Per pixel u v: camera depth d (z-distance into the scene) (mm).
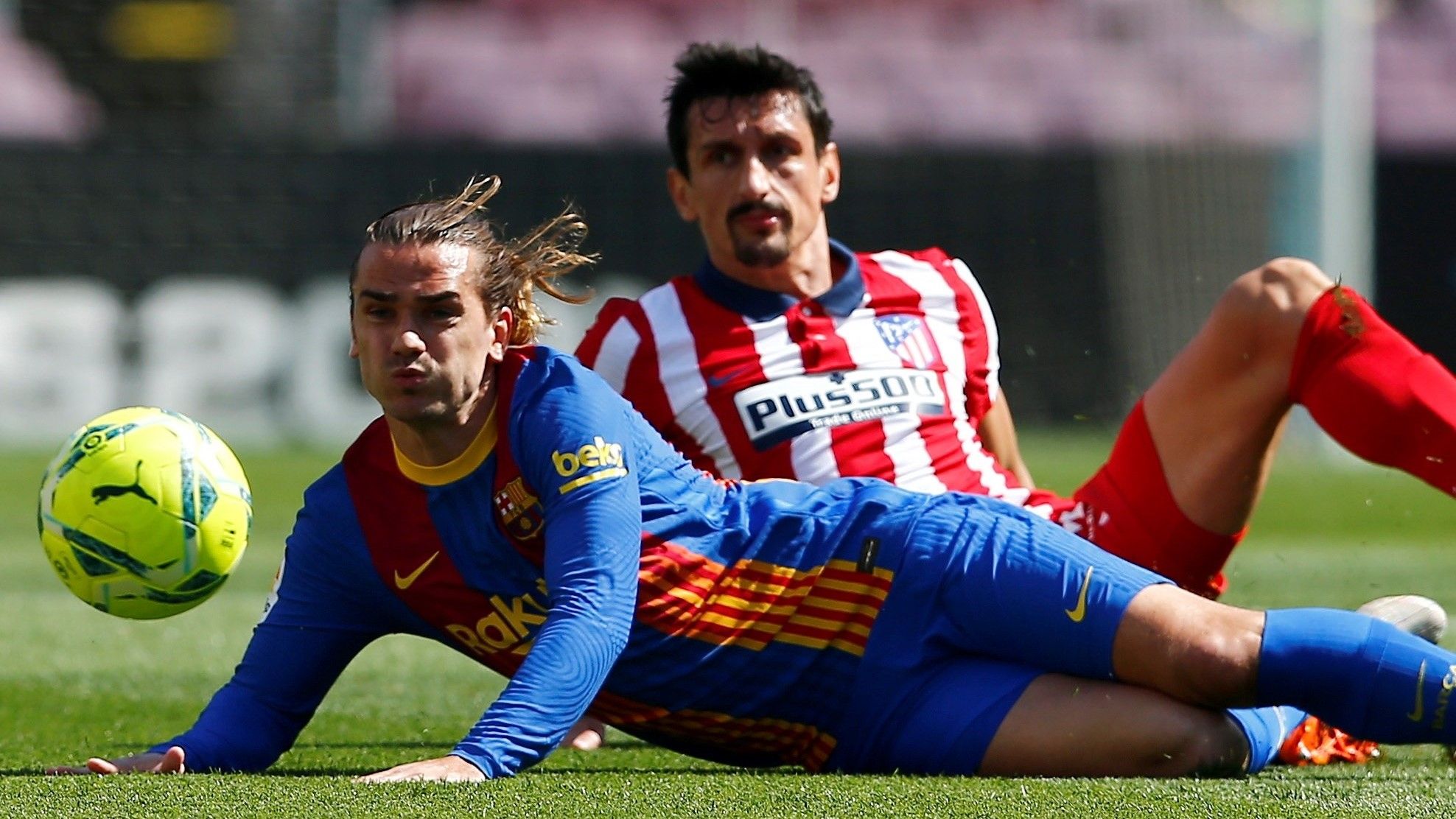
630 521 10750
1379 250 58844
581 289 54281
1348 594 25062
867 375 15398
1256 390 13711
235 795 9641
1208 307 56031
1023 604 11008
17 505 39156
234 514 11578
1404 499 41688
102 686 17094
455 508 11062
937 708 11219
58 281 52562
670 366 15359
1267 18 62281
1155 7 63344
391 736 14414
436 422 10680
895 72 64562
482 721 10367
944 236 56531
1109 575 10969
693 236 54938
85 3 61406
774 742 11812
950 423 15633
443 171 54219
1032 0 65312
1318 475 47500
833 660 11430
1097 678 11055
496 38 66062
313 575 11586
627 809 9344
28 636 21172
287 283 53312
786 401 15203
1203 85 60125
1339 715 10805
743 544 11359
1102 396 56219
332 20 61375
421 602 11445
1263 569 28844
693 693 11430
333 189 53750
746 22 66000
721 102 15398
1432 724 10625
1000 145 63219
